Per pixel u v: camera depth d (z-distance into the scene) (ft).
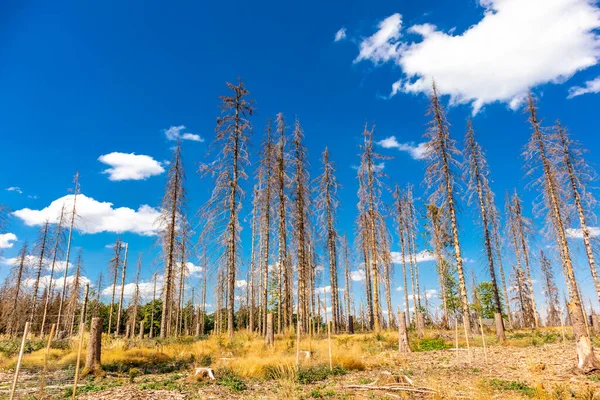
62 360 50.11
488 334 84.02
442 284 104.17
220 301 116.06
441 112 68.69
